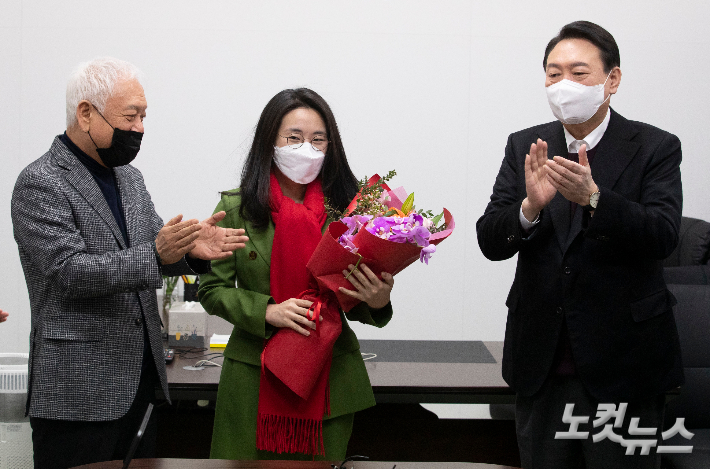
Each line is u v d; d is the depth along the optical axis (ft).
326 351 5.75
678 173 6.18
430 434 9.25
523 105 13.78
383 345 10.02
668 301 6.10
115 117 5.80
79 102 5.80
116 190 6.39
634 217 5.66
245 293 5.99
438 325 14.14
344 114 13.70
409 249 5.43
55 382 5.75
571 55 6.07
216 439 6.07
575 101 6.03
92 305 5.85
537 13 13.64
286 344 5.76
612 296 5.96
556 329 6.06
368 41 13.61
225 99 13.55
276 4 13.48
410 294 14.08
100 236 5.94
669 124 13.88
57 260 5.63
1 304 13.56
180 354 8.76
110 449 5.92
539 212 6.05
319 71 13.61
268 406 5.87
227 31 13.47
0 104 13.38
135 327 6.04
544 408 6.17
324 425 6.02
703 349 8.38
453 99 13.75
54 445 5.84
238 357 6.07
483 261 14.06
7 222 13.47
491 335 14.17
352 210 5.86
